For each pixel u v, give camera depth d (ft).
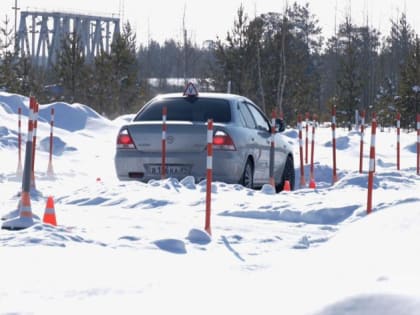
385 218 28.04
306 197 79.51
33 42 569.64
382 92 440.45
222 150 86.99
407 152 200.44
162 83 602.03
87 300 36.01
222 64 346.33
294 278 26.76
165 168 88.43
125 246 51.16
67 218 65.92
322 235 61.16
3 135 162.61
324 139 213.46
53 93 360.07
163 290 36.78
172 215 69.21
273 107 363.15
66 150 159.84
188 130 87.56
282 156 103.86
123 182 85.61
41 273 41.45
